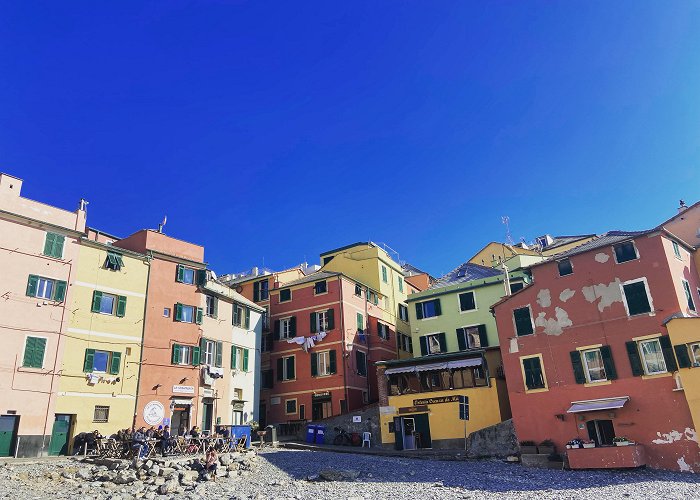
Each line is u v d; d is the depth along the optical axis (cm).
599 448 2700
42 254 3158
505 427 3184
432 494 2155
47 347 3064
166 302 3766
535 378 3166
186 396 3716
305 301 4906
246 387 4334
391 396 3775
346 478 2498
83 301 3303
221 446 3033
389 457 3244
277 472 2636
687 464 2614
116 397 3319
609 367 2939
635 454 2616
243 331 4431
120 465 2502
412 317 4850
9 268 3002
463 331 4584
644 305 2919
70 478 2342
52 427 2995
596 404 2902
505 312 3381
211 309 4128
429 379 3775
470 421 3497
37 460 2714
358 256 5597
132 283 3600
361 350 4806
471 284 4669
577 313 3120
